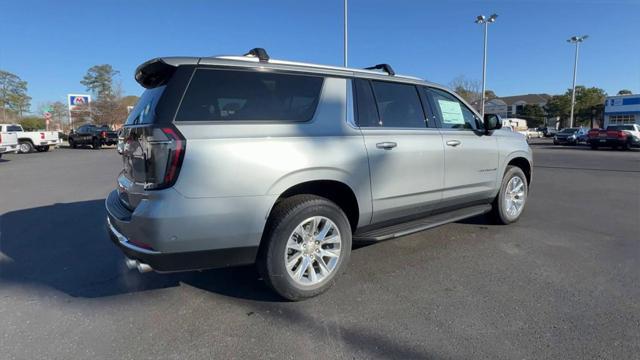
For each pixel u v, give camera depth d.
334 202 3.52
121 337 2.70
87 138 28.50
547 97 92.94
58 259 4.24
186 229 2.66
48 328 2.82
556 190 8.38
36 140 24.23
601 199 7.30
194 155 2.65
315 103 3.27
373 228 3.69
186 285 3.52
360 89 3.60
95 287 3.51
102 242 4.84
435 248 4.40
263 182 2.85
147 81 3.23
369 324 2.83
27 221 5.89
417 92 4.10
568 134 32.72
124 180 3.18
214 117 2.80
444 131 4.21
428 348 2.53
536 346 2.53
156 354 2.50
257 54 3.16
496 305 3.08
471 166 4.46
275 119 3.03
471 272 3.73
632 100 43.53
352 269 3.82
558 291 3.30
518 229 5.13
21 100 64.31
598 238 4.75
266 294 3.32
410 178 3.79
